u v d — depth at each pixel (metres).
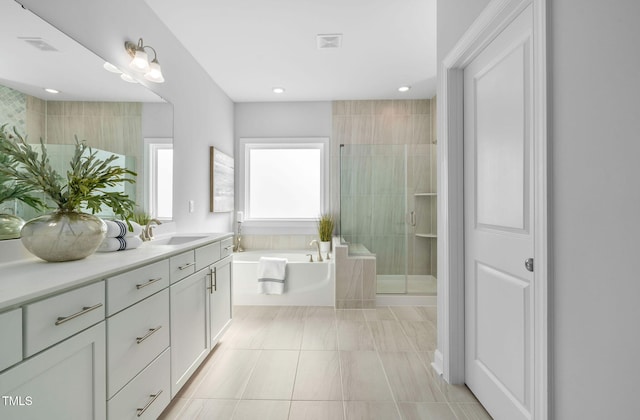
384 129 4.34
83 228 1.32
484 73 1.64
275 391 1.88
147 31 2.24
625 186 0.78
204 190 3.30
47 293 0.90
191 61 2.98
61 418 0.96
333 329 2.86
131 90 2.04
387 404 1.75
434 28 2.59
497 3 1.32
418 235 3.75
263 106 4.38
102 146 1.78
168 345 1.63
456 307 1.92
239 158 4.38
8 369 0.80
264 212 4.55
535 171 1.14
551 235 1.06
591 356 0.90
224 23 2.48
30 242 1.23
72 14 1.57
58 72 1.48
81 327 1.04
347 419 1.63
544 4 1.05
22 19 1.30
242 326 2.93
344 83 3.75
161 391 1.56
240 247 4.34
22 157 1.29
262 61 3.14
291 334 2.74
